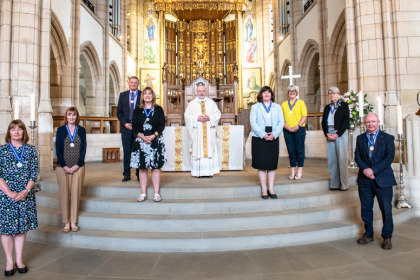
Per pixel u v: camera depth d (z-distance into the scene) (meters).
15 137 3.03
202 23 20.70
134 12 19.98
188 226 3.76
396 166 5.22
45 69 7.00
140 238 3.53
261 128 4.19
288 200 4.25
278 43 16.53
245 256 3.33
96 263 3.20
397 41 6.70
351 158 6.86
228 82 20.12
